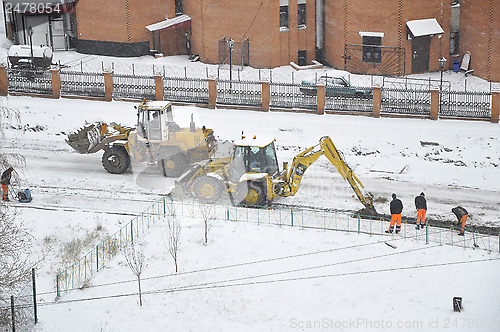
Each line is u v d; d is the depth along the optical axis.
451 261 34.84
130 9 66.56
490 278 33.28
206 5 65.56
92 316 32.12
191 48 68.50
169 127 44.38
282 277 34.22
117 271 35.25
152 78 57.41
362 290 33.03
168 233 38.19
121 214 40.31
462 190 43.12
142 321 31.72
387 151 48.81
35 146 50.28
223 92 56.25
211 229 38.38
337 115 54.41
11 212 40.44
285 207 40.84
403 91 53.47
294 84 54.84
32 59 61.97
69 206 41.38
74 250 36.94
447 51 63.78
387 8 61.78
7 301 31.83
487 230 38.12
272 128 52.47
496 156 47.62
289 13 65.00
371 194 42.44
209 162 41.94
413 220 39.12
